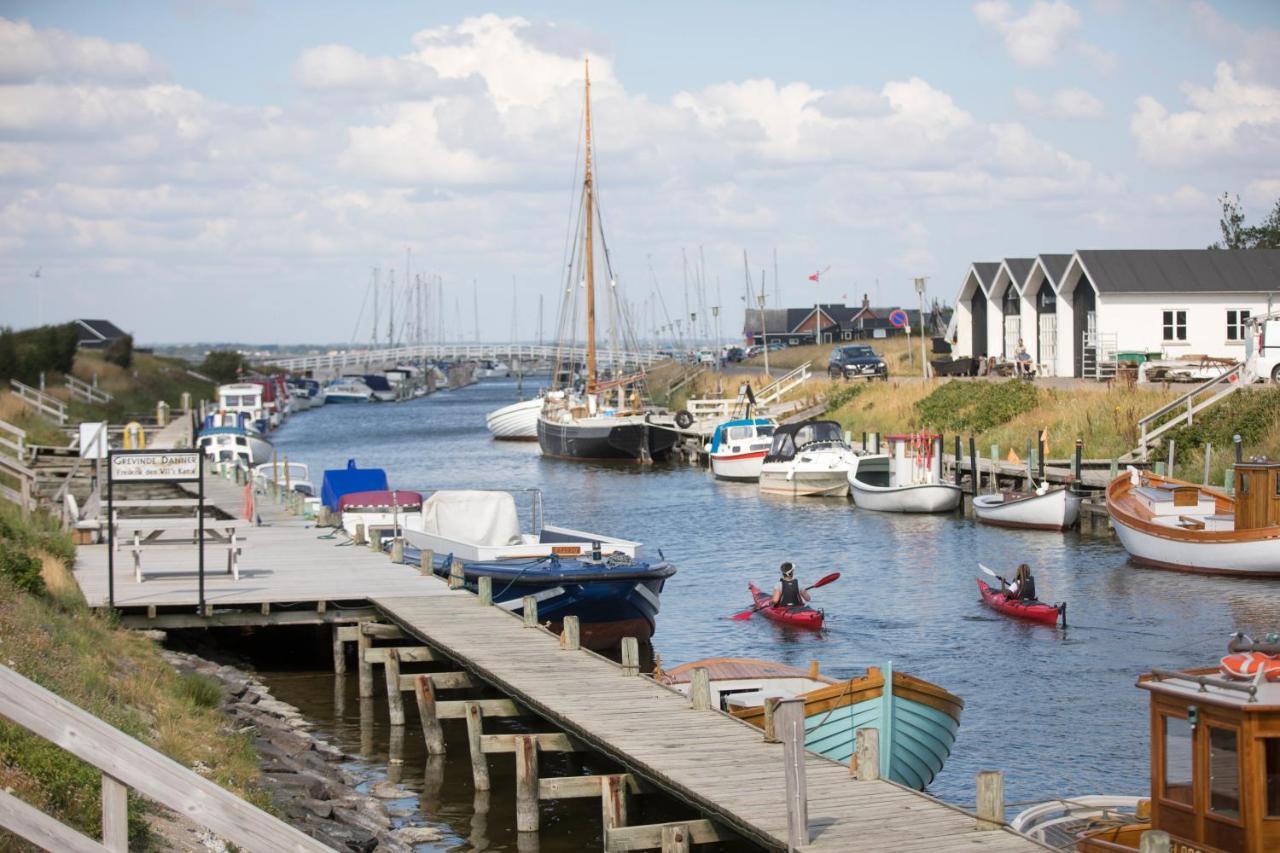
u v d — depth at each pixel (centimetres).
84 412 7762
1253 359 5100
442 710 2055
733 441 6525
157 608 2452
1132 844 1373
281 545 3369
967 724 2188
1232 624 2886
